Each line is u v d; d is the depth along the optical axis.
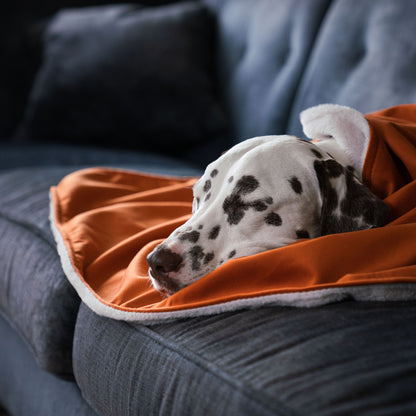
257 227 1.11
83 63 3.10
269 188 1.11
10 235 1.70
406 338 0.77
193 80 2.96
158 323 1.00
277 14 2.55
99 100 3.06
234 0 3.00
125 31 3.09
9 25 3.75
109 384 1.03
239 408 0.72
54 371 1.34
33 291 1.41
